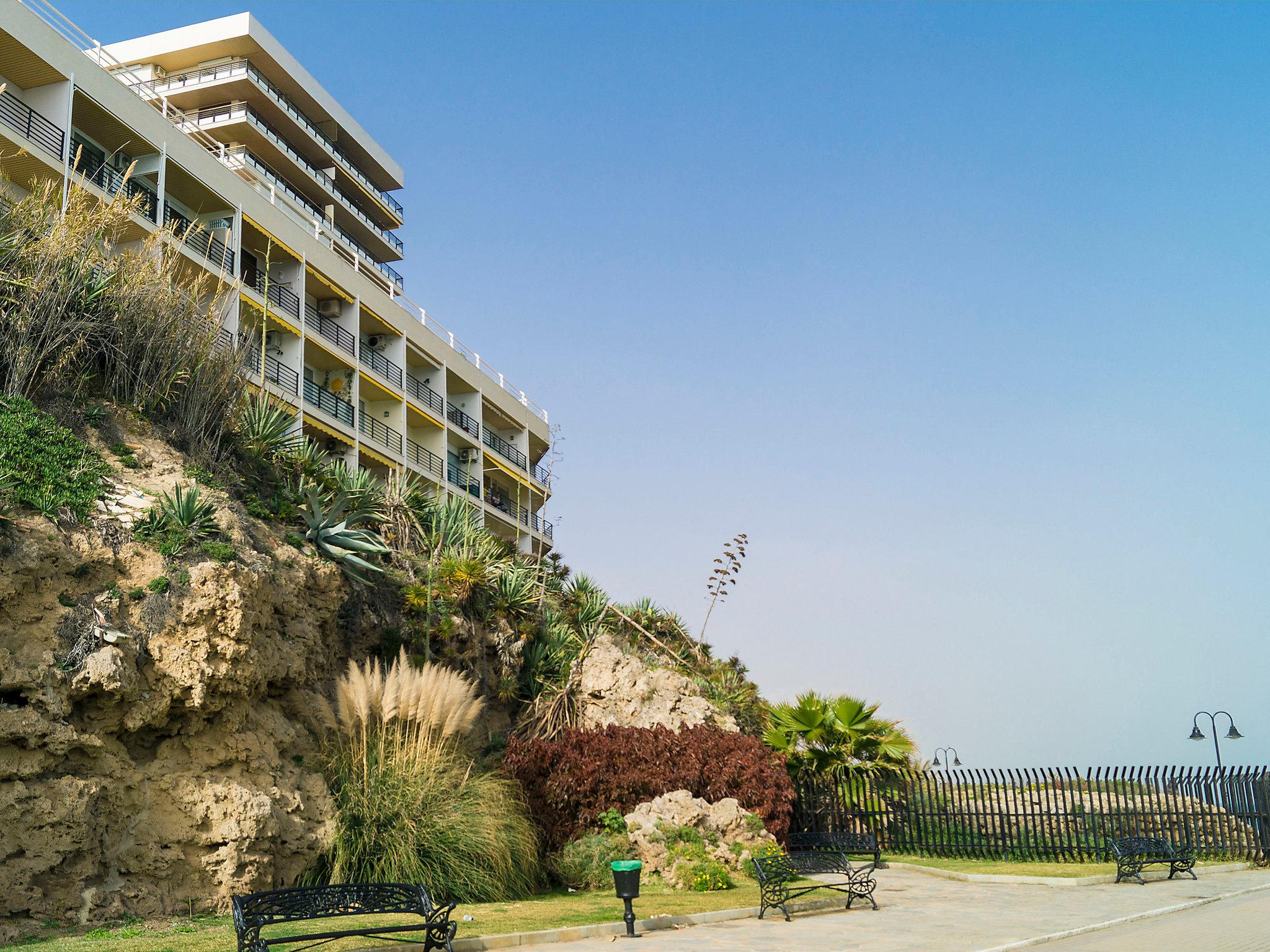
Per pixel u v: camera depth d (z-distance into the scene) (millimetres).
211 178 30484
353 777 13289
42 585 11234
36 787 10289
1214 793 19375
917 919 12297
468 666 19625
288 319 32250
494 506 46938
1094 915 12359
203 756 12109
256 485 16797
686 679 21672
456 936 10234
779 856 14805
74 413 13656
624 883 11242
